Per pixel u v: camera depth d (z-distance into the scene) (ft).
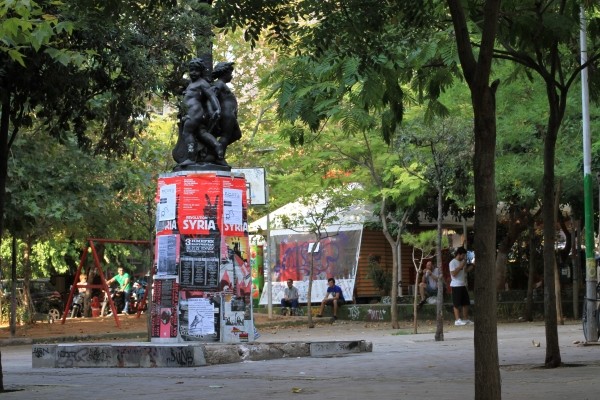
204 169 57.41
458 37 26.27
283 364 51.42
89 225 102.89
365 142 89.20
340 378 42.47
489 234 24.90
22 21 28.27
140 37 44.70
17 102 41.24
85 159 87.15
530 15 41.60
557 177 82.17
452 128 69.05
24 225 86.38
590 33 45.24
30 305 111.96
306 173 97.09
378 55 39.34
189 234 56.44
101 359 53.26
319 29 38.86
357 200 103.81
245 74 108.06
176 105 58.54
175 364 51.24
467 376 42.01
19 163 81.87
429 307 107.04
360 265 121.90
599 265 68.33
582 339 66.54
